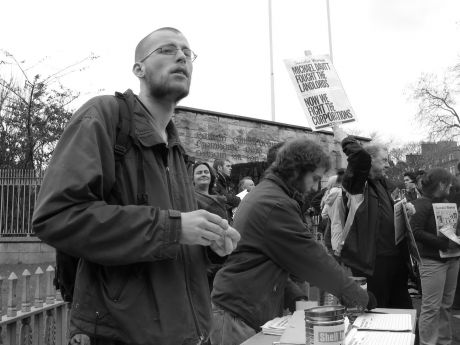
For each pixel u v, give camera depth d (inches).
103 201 65.2
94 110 69.7
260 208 120.6
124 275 67.1
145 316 66.6
